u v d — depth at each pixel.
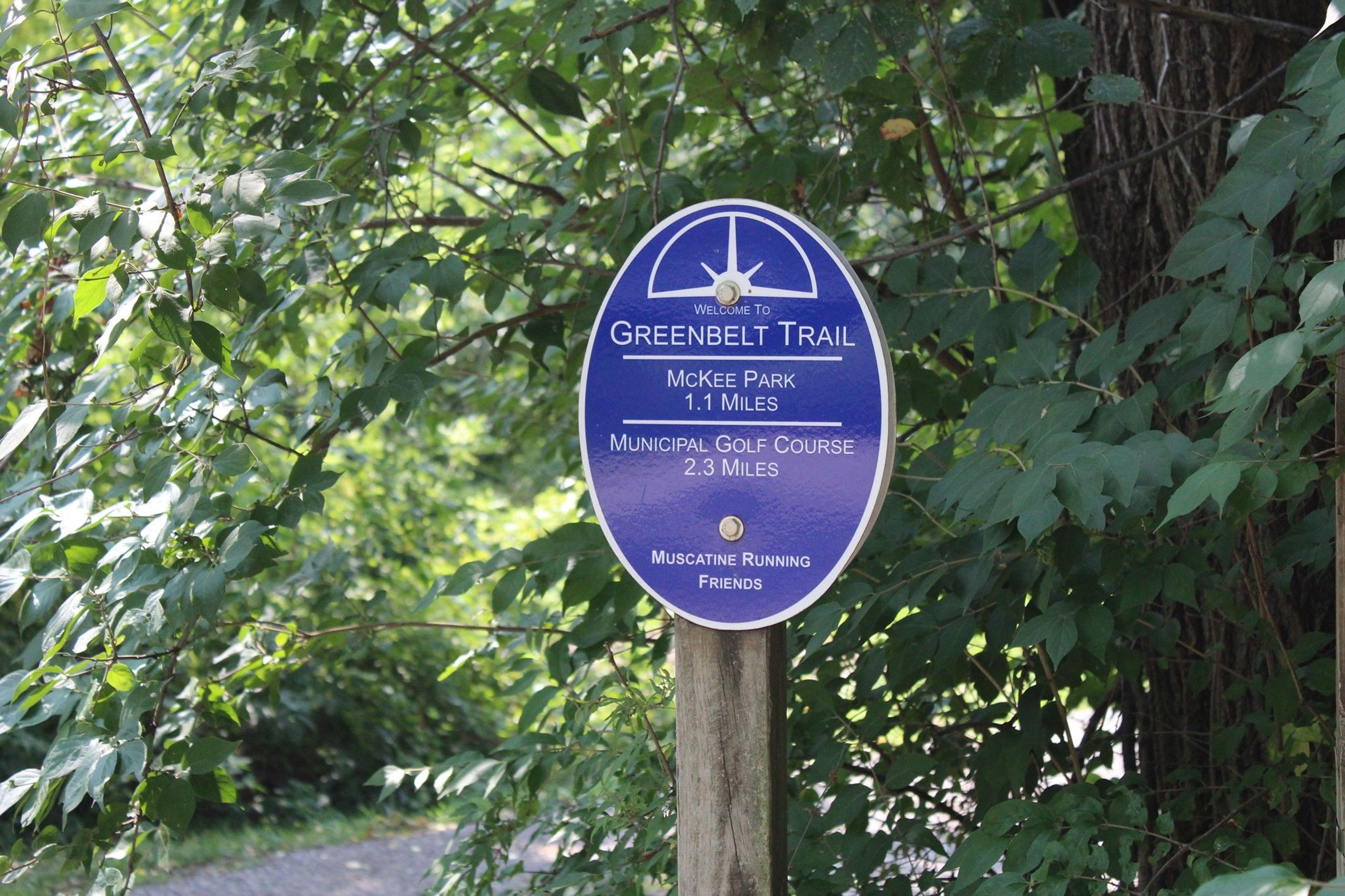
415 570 8.36
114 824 2.26
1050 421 1.87
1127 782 2.37
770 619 1.73
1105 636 2.04
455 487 9.21
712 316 1.74
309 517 7.59
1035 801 2.38
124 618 2.18
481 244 2.96
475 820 2.80
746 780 1.77
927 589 2.28
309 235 2.63
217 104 2.74
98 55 3.71
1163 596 2.82
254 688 2.96
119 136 3.08
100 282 2.13
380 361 2.45
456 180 3.66
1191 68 2.81
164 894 5.95
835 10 2.53
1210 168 2.79
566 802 2.99
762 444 1.73
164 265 1.96
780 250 1.72
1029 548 2.03
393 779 2.67
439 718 8.49
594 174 2.94
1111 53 2.96
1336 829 2.09
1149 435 1.78
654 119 3.05
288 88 2.86
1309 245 2.63
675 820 2.31
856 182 2.95
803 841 2.32
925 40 2.97
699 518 1.74
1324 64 1.62
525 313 2.88
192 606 2.14
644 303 1.75
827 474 1.71
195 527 2.30
